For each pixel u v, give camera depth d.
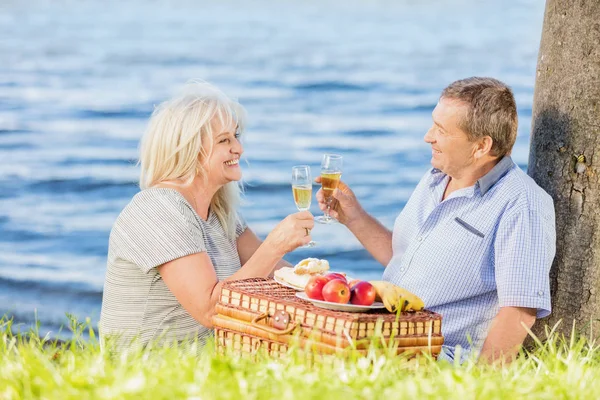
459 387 3.88
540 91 5.68
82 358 4.46
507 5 59.12
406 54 44.12
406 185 21.91
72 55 45.19
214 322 4.70
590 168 5.43
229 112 5.64
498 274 5.24
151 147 5.60
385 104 32.38
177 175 5.57
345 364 4.05
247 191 20.95
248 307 4.56
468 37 49.28
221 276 5.64
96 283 14.58
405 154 25.00
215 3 64.62
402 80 37.16
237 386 3.79
